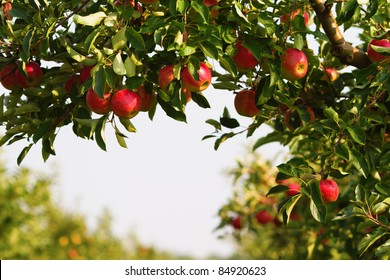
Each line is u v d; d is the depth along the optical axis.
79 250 11.57
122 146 3.62
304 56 3.57
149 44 3.44
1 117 3.67
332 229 4.74
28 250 8.44
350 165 3.99
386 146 3.76
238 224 5.77
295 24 3.58
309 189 3.59
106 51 3.38
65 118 3.68
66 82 3.64
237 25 3.51
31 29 3.53
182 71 3.45
